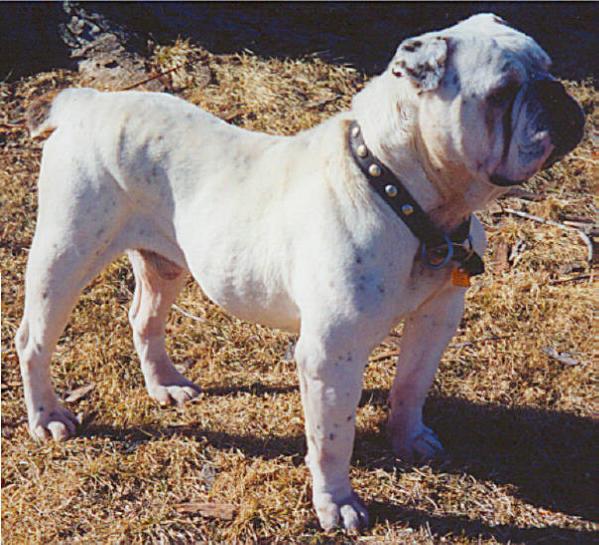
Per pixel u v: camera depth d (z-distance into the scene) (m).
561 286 2.20
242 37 3.15
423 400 1.80
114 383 1.99
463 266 1.59
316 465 1.65
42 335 1.83
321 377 1.57
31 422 1.89
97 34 3.11
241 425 1.89
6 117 2.83
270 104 2.80
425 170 1.52
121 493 1.76
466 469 1.78
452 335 1.73
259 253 1.63
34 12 3.15
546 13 3.34
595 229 2.38
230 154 1.70
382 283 1.54
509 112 1.44
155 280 1.88
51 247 1.77
